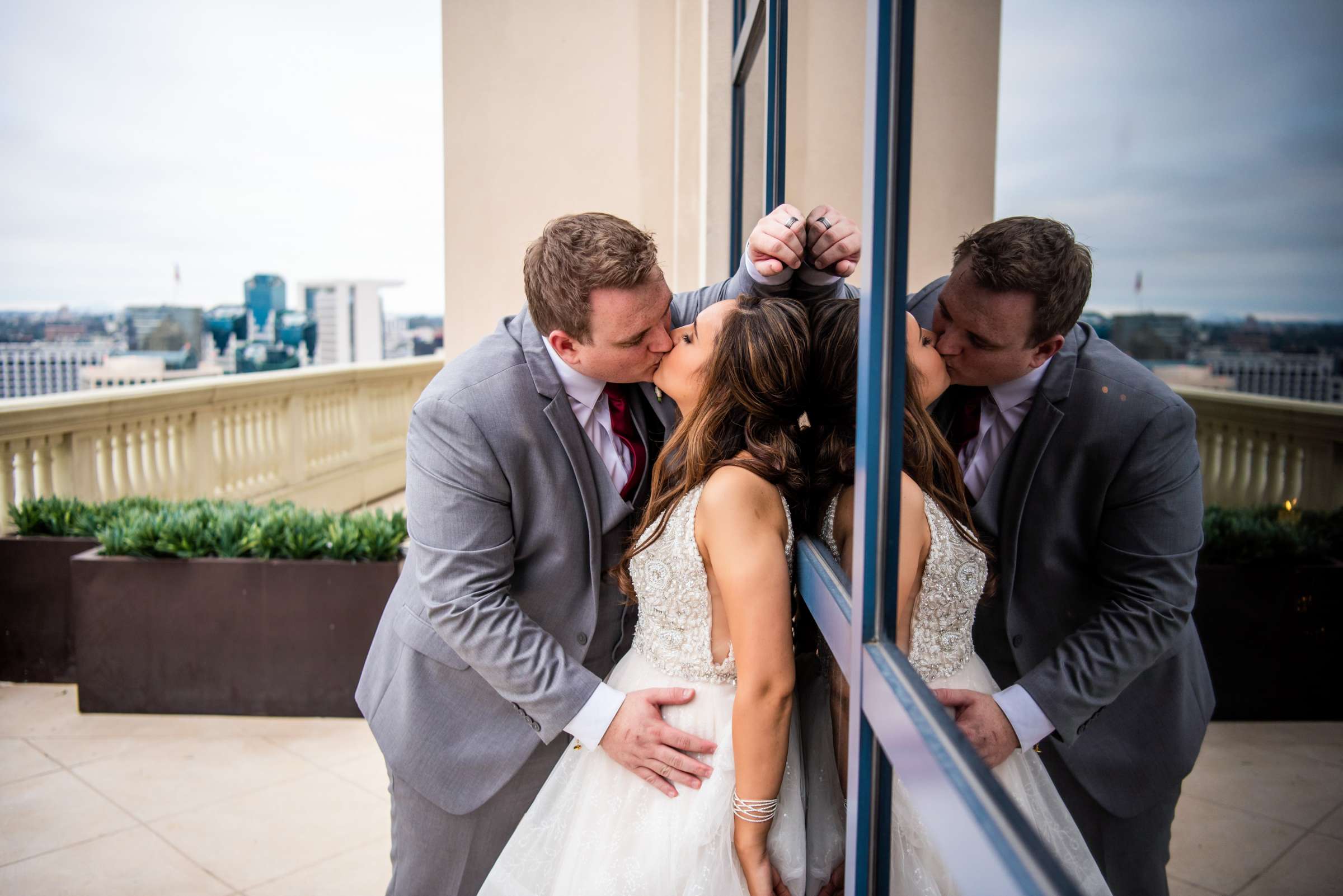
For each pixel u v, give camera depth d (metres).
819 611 1.22
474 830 1.80
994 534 0.70
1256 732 0.35
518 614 1.61
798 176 1.76
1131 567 0.49
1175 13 0.36
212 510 4.07
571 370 1.69
